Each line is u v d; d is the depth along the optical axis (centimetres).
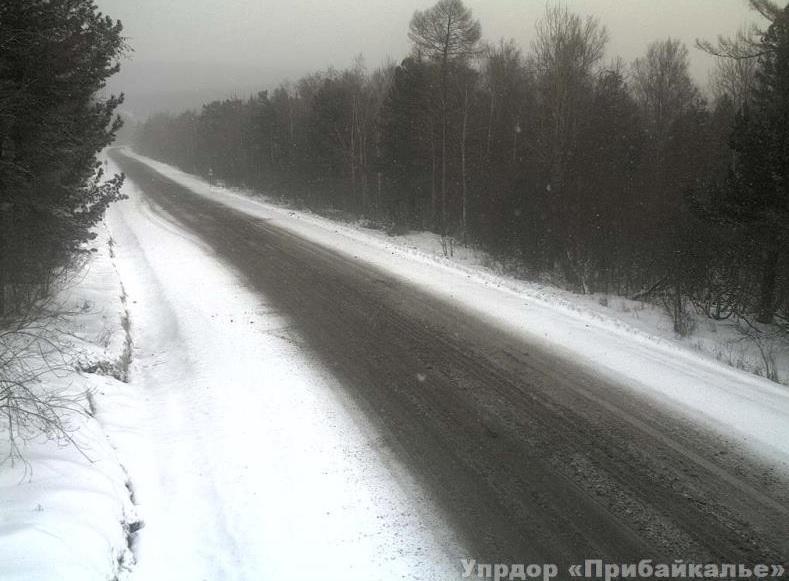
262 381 743
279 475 528
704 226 1411
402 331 951
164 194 3284
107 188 1191
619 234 1783
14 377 565
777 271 1363
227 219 2280
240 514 471
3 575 314
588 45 2072
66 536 367
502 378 759
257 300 1124
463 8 2388
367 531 451
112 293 1063
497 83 3111
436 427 623
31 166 862
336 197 3438
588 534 449
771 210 1156
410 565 414
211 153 6128
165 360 834
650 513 475
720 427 627
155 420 644
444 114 2483
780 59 1259
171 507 481
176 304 1096
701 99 3338
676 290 1261
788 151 1131
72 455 481
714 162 2145
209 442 588
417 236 2395
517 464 549
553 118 2053
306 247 1705
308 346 874
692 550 431
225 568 410
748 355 1059
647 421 640
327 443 587
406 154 2836
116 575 373
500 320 1020
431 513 474
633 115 2703
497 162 2708
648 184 1986
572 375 774
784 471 539
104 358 733
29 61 816
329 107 3375
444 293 1206
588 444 588
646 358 848
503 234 2033
